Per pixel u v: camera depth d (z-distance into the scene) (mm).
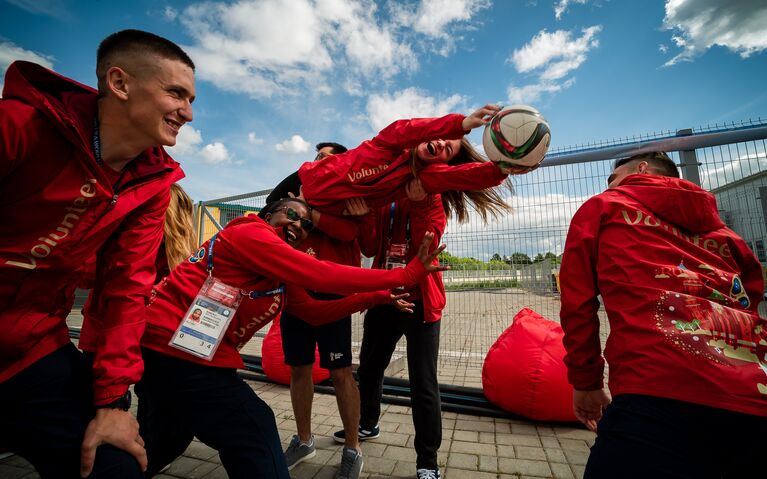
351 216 2230
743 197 3742
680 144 3811
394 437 2846
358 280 1503
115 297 1321
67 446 1149
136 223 1378
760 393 1007
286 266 1501
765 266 3564
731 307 1194
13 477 2299
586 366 1352
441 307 2289
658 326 1146
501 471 2352
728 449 1028
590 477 1156
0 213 1087
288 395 3830
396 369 4297
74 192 1128
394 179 1816
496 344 3334
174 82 1187
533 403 2932
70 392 1198
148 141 1220
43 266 1132
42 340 1197
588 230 1368
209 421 1464
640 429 1079
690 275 1204
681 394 1048
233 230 1597
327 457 2553
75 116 1121
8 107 1003
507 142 1535
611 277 1279
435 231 2234
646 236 1277
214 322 1511
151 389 1519
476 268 5023
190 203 2498
